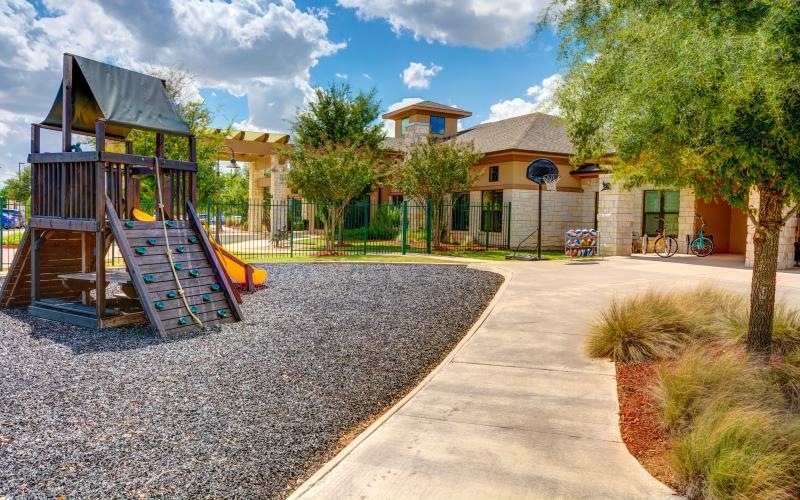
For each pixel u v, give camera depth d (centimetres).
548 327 725
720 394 374
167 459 343
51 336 681
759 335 519
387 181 2505
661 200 2027
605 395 461
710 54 363
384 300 950
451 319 801
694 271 1344
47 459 340
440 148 2081
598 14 676
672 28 413
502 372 532
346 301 940
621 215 1856
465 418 411
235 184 4356
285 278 1234
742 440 310
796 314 625
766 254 514
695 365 431
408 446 360
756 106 357
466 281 1181
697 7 431
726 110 364
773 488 278
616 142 538
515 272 1315
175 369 543
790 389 439
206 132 1797
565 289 1045
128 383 496
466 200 2509
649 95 406
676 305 660
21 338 668
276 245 2191
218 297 788
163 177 889
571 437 373
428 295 999
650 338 569
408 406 439
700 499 290
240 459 346
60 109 838
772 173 403
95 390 475
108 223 738
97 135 721
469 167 2127
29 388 479
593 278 1209
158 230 778
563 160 2255
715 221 1955
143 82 833
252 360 579
